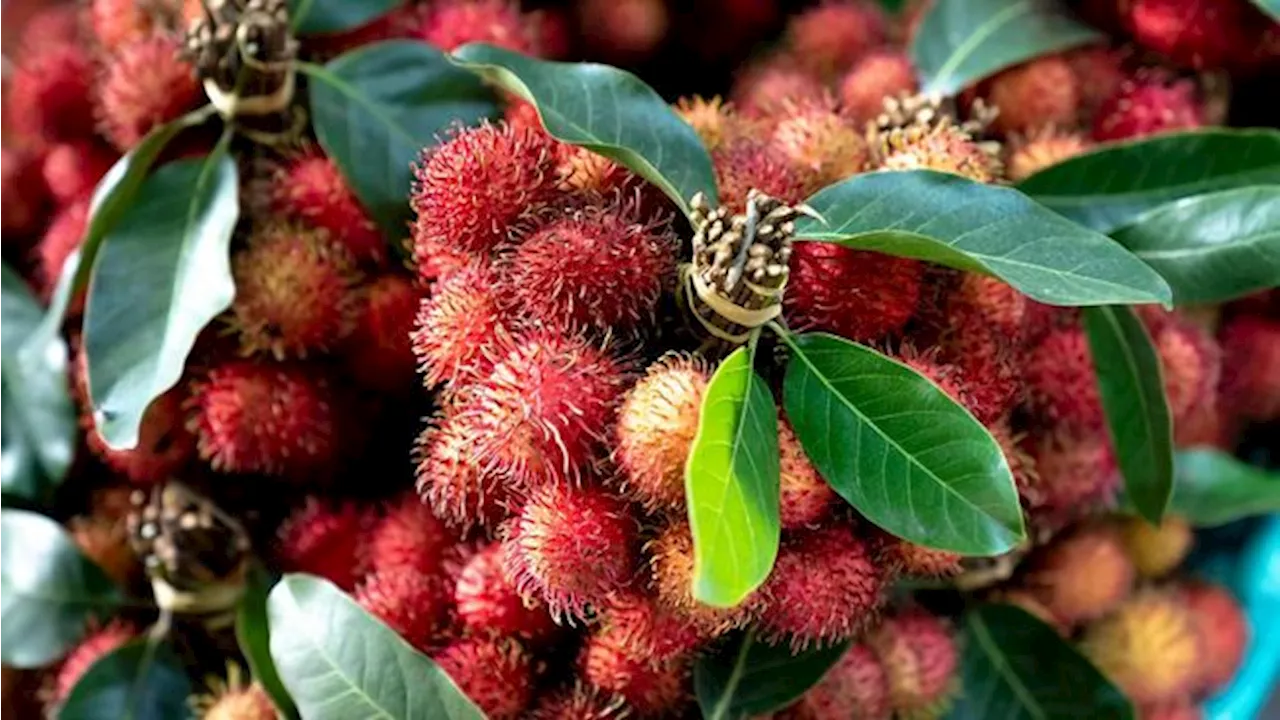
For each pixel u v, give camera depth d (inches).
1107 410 24.2
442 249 21.2
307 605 21.6
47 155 28.7
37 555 26.5
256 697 24.3
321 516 25.3
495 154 20.7
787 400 19.5
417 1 28.4
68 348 27.9
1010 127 27.7
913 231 20.2
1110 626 28.5
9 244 30.0
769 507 18.1
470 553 22.4
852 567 20.0
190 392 24.9
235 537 25.3
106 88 26.0
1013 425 24.8
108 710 25.2
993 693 25.7
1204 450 29.7
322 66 25.0
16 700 27.7
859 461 19.2
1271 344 31.0
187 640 26.4
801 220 20.3
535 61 21.8
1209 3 27.7
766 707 21.5
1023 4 28.4
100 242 24.6
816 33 29.7
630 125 21.3
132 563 27.3
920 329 21.5
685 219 21.0
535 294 19.8
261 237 24.4
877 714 23.3
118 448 22.5
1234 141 24.7
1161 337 26.1
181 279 23.7
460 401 20.6
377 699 21.1
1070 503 26.0
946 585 25.7
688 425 18.6
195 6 25.8
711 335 19.7
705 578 16.9
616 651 21.0
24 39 31.9
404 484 26.0
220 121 25.7
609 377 19.4
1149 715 29.4
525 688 21.9
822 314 20.3
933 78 27.4
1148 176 25.0
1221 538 33.8
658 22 31.4
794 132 23.0
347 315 24.4
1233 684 32.1
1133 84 28.5
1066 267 19.9
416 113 24.8
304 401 24.7
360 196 24.3
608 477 19.5
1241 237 23.2
